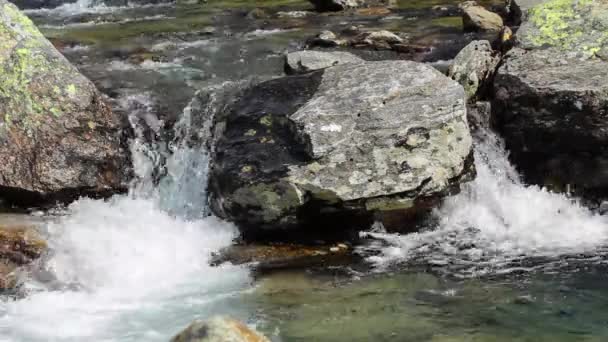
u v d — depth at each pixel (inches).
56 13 673.0
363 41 479.5
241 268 286.2
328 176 297.3
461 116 317.7
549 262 287.3
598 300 255.1
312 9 637.3
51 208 313.4
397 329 238.5
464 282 271.4
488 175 340.5
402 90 319.6
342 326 241.3
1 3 354.9
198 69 442.3
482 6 585.9
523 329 237.1
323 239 309.0
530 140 340.8
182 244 302.4
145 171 342.3
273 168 299.3
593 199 332.2
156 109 369.7
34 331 241.9
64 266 277.7
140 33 554.6
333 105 315.0
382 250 299.7
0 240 277.7
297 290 267.9
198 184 335.9
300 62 396.5
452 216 319.9
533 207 329.1
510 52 363.6
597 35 355.9
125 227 307.1
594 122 322.0
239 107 331.3
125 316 251.4
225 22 593.9
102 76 428.5
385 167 302.5
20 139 317.4
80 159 322.0
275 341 232.2
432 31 514.3
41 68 336.2
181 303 259.8
